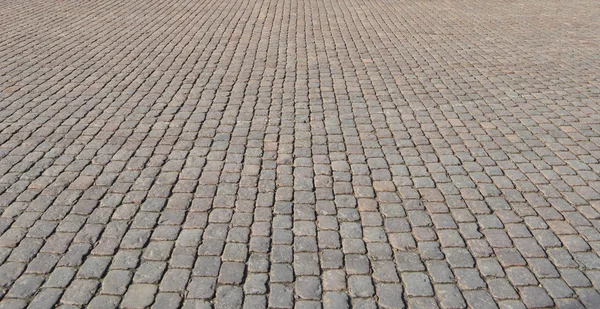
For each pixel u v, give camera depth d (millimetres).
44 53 9523
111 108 7109
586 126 6789
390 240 4465
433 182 5402
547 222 4742
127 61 9203
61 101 7320
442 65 9305
